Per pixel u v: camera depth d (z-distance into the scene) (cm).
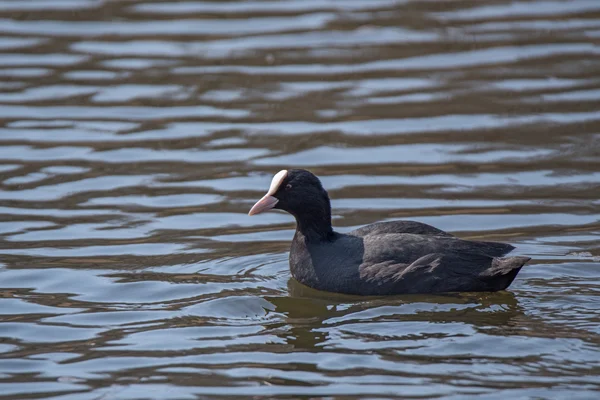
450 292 1328
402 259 1340
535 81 2291
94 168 1895
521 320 1225
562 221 1634
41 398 1053
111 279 1427
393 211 1698
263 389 1058
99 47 2517
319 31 2605
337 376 1084
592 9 2744
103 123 2114
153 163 1923
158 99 2238
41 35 2588
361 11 2761
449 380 1062
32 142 2009
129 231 1625
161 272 1456
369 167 1902
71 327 1252
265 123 2119
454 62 2409
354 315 1268
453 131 2058
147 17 2719
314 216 1415
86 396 1055
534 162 1902
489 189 1791
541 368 1084
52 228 1630
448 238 1360
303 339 1193
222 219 1692
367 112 2162
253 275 1448
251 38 2566
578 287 1341
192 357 1149
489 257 1327
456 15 2722
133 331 1237
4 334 1229
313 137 2045
